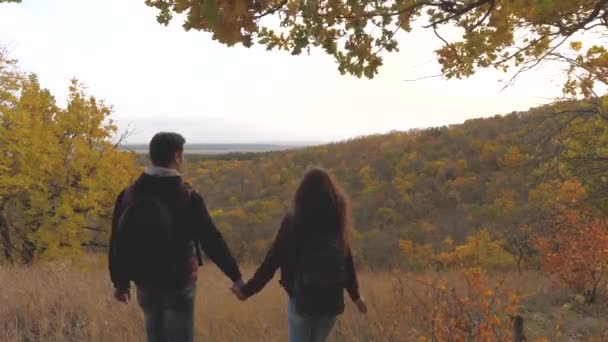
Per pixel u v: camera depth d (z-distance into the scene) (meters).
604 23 3.17
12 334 4.40
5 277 6.50
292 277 2.89
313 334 2.89
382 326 4.71
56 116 18.05
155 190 2.78
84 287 6.01
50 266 7.47
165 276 2.76
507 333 3.65
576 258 7.16
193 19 2.29
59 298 5.50
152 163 2.85
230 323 5.14
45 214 16.14
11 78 16.47
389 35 2.82
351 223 3.02
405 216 40.81
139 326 4.72
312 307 2.80
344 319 5.14
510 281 9.34
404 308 5.03
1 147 15.23
